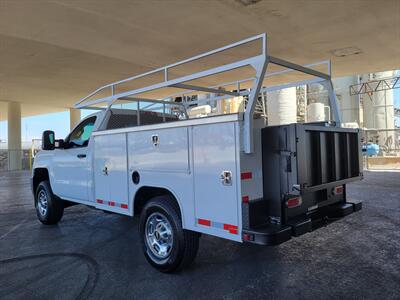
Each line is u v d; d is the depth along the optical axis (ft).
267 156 11.39
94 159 17.25
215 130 11.33
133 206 14.79
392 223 20.47
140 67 44.65
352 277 12.67
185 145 12.30
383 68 45.52
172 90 56.54
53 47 36.99
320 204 12.86
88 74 49.37
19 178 60.39
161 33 31.27
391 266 13.66
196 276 13.15
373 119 93.91
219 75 46.98
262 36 11.30
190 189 12.17
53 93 67.00
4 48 37.37
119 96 16.81
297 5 25.59
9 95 69.72
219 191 11.25
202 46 34.96
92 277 13.39
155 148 13.55
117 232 20.35
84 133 19.08
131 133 14.71
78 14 27.02
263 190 11.42
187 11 26.48
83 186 18.28
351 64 42.96
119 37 32.27
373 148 73.15
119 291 12.06
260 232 10.41
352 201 14.38
